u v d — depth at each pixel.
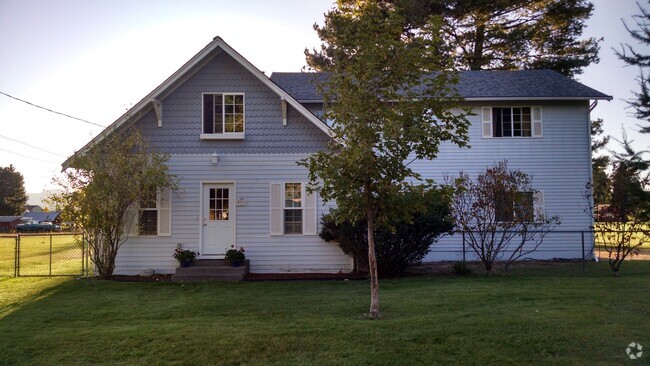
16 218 65.06
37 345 6.73
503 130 18.56
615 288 10.61
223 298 10.03
